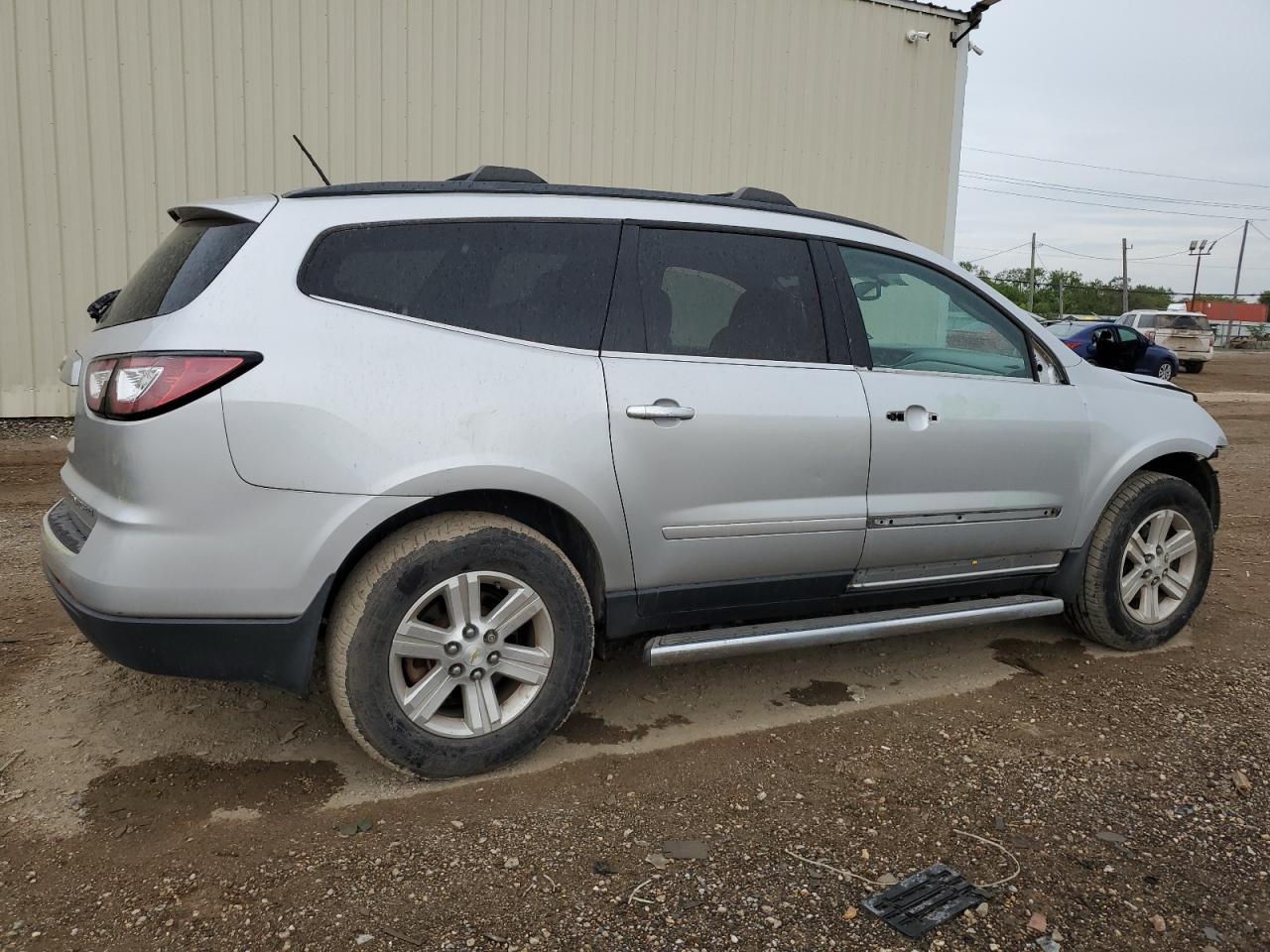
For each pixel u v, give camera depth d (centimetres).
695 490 310
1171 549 419
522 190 308
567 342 298
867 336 353
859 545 341
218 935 218
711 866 251
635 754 314
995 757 318
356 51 973
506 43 1024
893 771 307
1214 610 486
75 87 899
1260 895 246
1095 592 402
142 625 254
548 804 280
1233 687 383
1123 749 326
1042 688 378
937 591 375
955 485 358
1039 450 375
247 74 945
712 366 316
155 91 922
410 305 282
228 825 265
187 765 298
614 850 257
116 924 221
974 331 382
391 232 285
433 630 279
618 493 298
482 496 291
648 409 299
